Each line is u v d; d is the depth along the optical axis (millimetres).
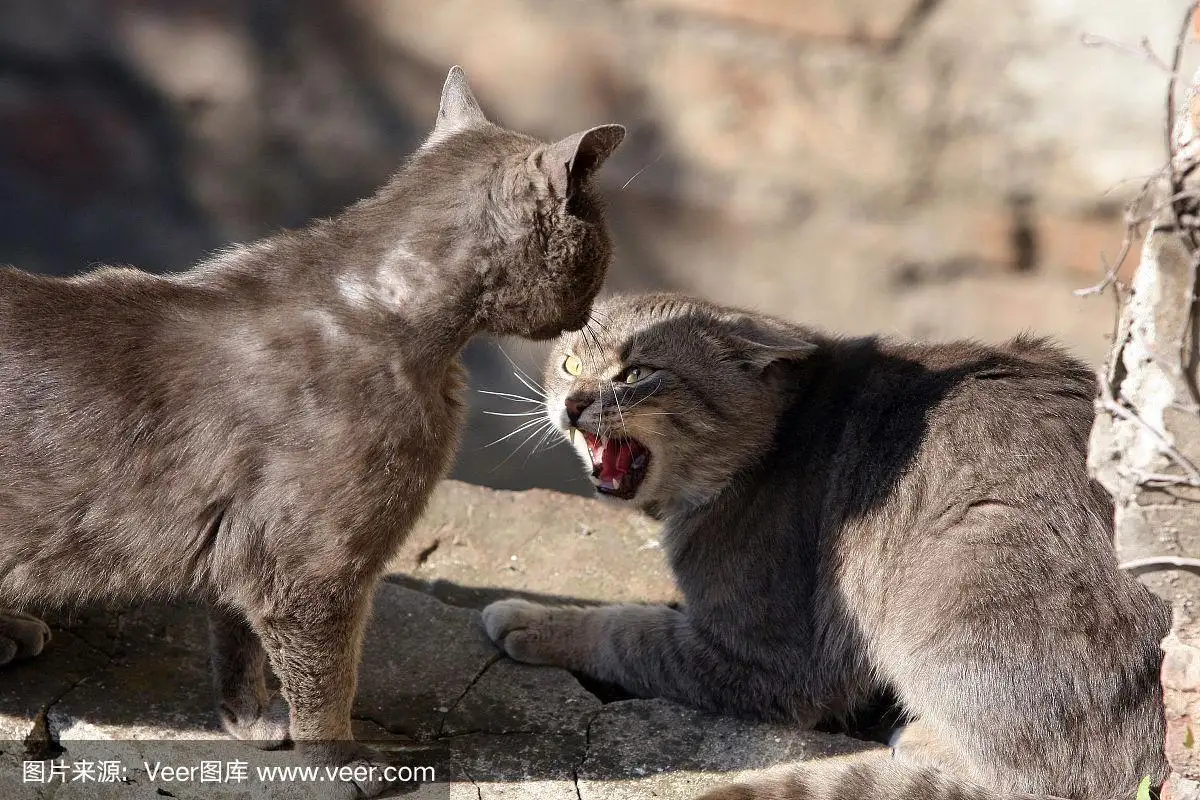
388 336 11453
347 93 26391
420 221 11680
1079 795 11766
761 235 25516
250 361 11266
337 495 11172
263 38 26312
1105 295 24203
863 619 12836
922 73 24344
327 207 26812
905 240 25109
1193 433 9586
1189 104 9773
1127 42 23188
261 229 26984
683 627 13742
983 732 11828
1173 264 9445
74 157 26766
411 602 14547
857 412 13312
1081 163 23938
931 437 12672
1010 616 11672
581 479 23422
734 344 13648
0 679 12781
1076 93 23672
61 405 11180
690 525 13812
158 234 26906
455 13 25484
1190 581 10062
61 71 26516
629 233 25703
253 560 11344
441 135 12633
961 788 11617
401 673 13586
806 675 13203
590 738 12867
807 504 13250
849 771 11719
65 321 11367
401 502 11461
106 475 11211
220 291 11680
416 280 11578
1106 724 11555
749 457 13641
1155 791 11508
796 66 24562
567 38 25125
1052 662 11562
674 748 12789
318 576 11328
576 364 14062
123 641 13477
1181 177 9422
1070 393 12734
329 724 11930
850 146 24844
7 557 11383
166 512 11297
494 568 15742
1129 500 9992
